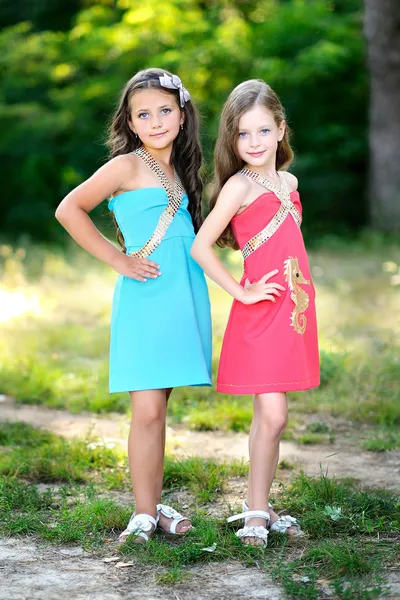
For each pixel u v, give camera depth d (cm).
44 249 1573
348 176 2095
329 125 2066
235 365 392
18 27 2033
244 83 405
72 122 2047
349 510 419
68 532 392
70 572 356
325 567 357
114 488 469
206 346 399
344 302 1049
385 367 728
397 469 510
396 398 651
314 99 2080
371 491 453
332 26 1962
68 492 459
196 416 600
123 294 395
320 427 597
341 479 475
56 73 2030
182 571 356
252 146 394
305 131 2095
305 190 2100
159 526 399
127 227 398
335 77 2045
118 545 382
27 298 1072
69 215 389
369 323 938
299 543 385
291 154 422
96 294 1124
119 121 413
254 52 2005
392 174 1830
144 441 389
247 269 399
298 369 388
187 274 396
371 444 554
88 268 1340
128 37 1930
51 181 2114
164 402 396
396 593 332
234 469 491
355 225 2092
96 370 741
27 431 570
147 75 402
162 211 396
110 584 345
